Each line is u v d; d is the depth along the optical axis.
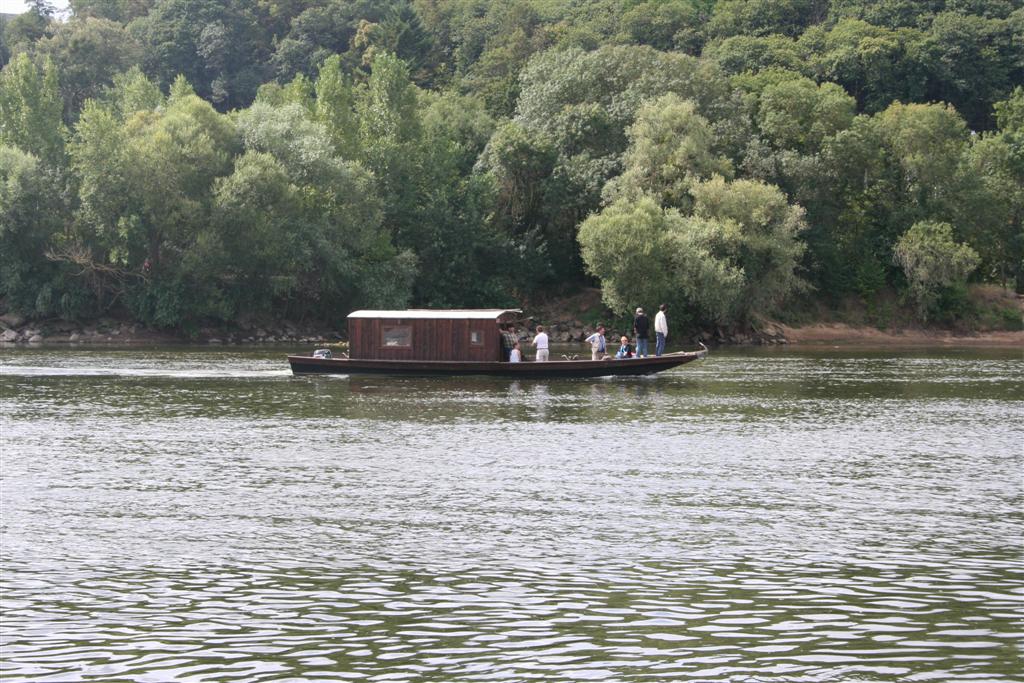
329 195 167.50
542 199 182.00
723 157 172.75
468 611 29.55
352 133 180.88
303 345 153.75
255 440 58.97
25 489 45.44
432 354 98.44
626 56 191.50
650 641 27.33
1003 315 191.50
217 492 44.94
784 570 33.41
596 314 178.38
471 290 179.88
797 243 168.00
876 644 27.14
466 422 66.44
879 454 55.16
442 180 184.50
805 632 27.98
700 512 41.41
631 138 173.62
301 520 39.94
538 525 39.22
